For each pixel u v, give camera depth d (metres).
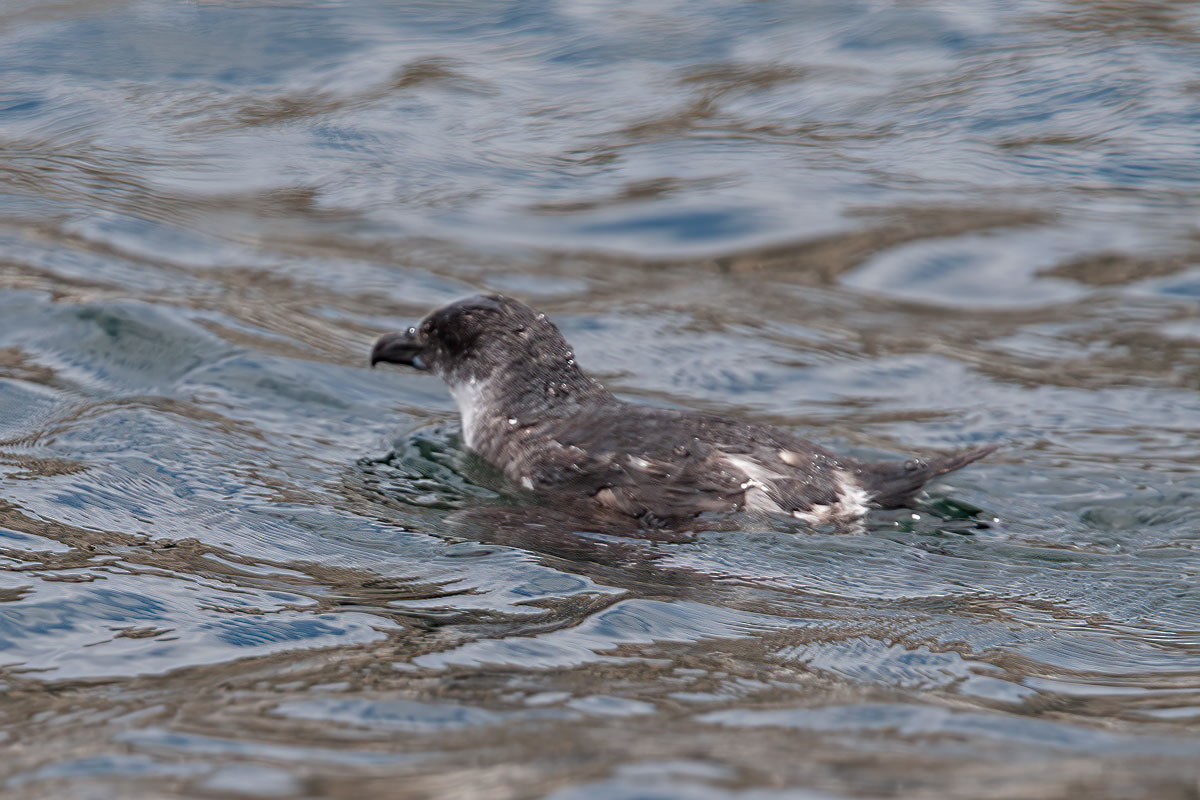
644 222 18.42
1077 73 21.31
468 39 24.12
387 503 10.11
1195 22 22.92
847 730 5.73
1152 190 18.48
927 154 19.75
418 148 20.47
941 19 23.75
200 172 19.50
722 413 13.47
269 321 14.95
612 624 7.57
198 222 18.05
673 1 25.50
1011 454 12.18
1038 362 14.90
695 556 9.00
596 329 15.70
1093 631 7.86
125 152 19.95
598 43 23.75
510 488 10.62
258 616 7.54
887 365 14.90
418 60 23.19
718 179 19.39
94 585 7.87
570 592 8.17
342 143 20.48
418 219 18.52
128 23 24.62
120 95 21.80
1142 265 17.05
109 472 10.17
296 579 8.31
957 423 13.16
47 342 13.51
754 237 18.08
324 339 14.64
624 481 10.05
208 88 22.25
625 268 17.47
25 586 7.77
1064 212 18.20
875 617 7.94
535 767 4.98
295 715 5.89
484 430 11.41
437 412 12.86
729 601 8.15
